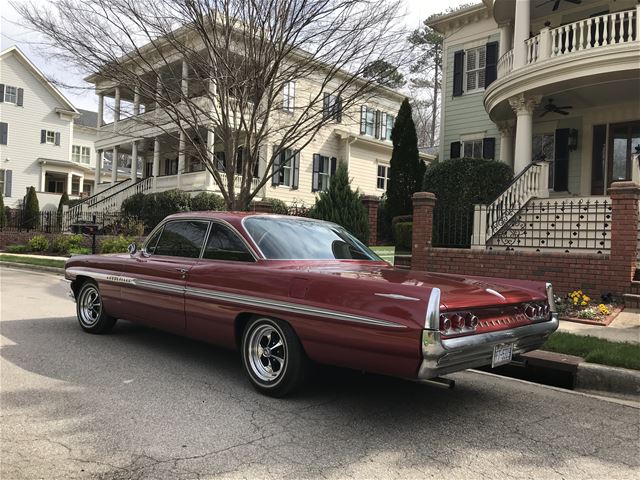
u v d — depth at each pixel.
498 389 4.97
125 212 23.08
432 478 3.09
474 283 4.50
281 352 4.46
